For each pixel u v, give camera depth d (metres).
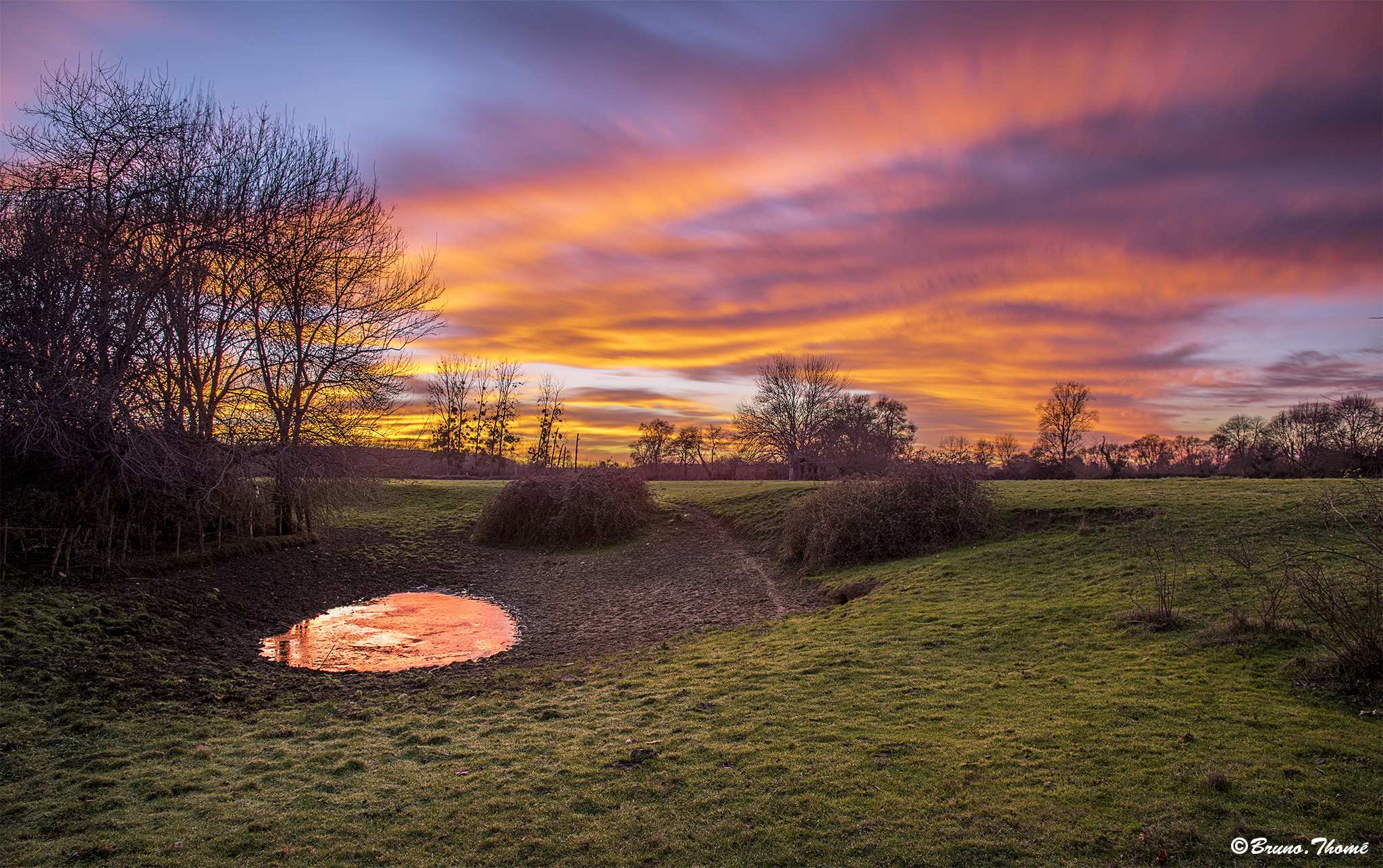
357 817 7.07
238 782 8.05
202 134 21.44
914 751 7.98
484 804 7.26
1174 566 14.88
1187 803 6.44
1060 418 77.00
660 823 6.77
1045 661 10.78
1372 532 11.19
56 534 16.20
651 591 21.52
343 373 24.39
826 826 6.55
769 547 25.45
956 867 5.83
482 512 31.64
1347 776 6.63
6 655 11.83
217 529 21.17
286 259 22.55
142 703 11.19
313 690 12.37
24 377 16.22
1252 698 8.54
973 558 18.41
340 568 23.27
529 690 11.83
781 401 67.12
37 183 18.28
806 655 12.33
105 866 6.19
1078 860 5.82
